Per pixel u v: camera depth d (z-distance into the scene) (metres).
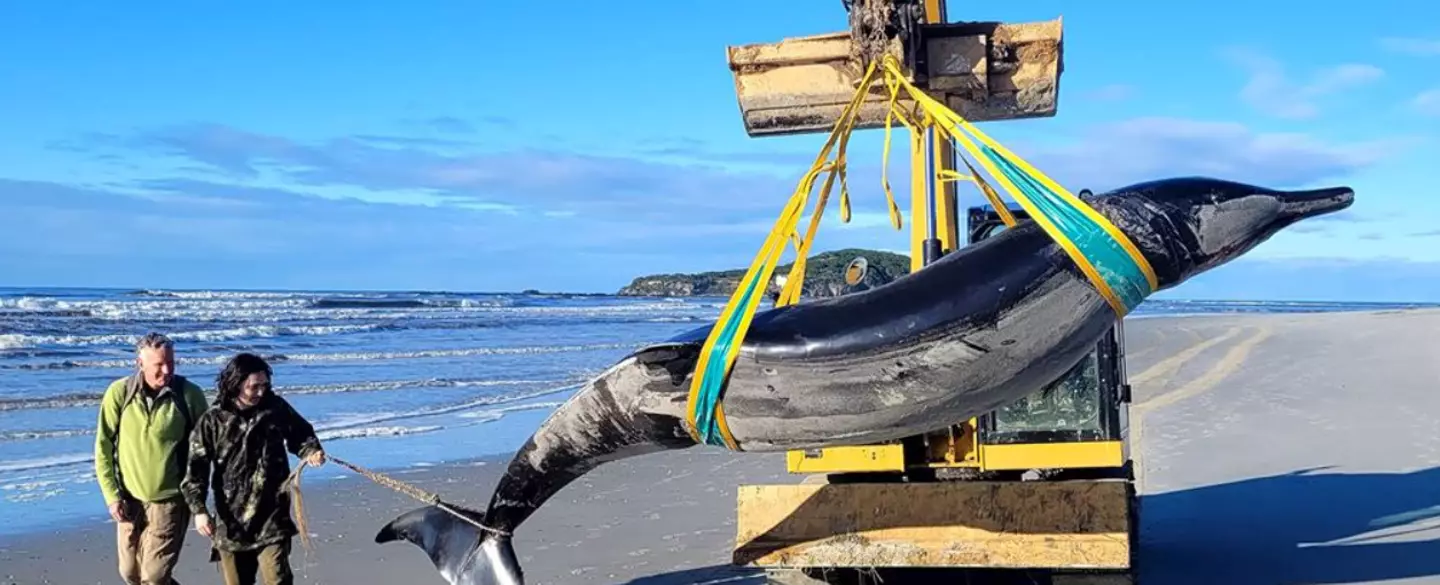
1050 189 5.39
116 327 38.19
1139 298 5.38
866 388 5.33
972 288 5.34
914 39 6.12
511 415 17.94
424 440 15.38
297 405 19.03
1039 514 6.45
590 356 30.70
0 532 9.89
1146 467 11.41
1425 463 11.08
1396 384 16.55
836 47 6.63
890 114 6.05
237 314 48.88
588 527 9.77
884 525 6.61
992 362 5.31
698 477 12.30
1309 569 7.61
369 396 20.50
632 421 5.88
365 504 11.18
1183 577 7.54
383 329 43.00
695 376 5.52
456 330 44.56
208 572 8.48
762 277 5.52
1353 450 11.87
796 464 6.85
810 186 5.79
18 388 21.33
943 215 7.08
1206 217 5.41
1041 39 6.30
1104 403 6.49
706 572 8.20
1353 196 5.59
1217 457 11.80
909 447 6.84
